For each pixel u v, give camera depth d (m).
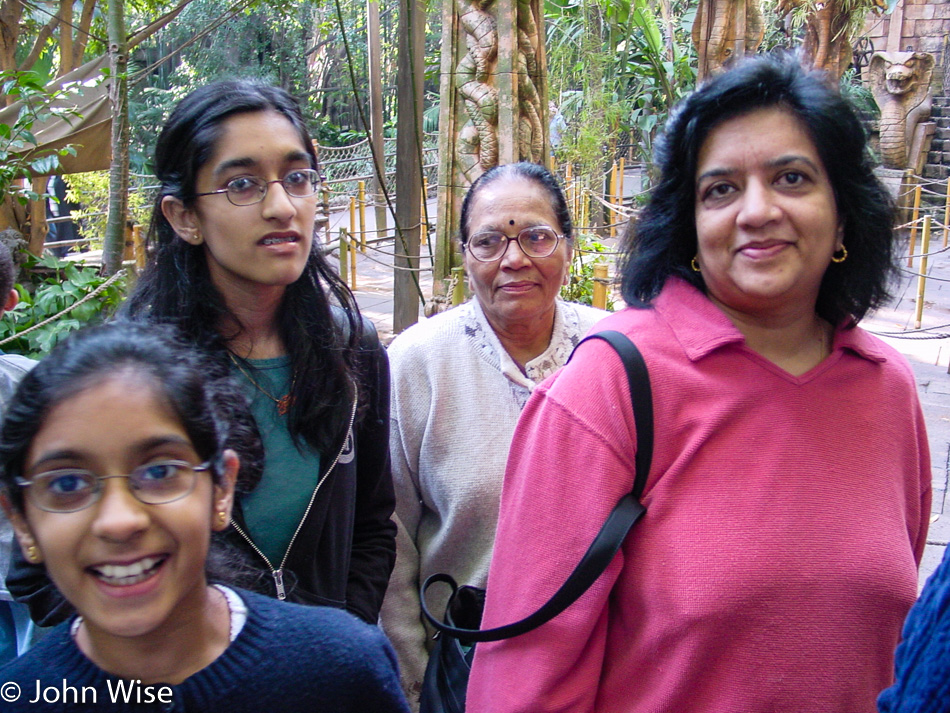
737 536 1.20
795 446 1.23
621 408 1.27
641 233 1.41
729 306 1.34
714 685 1.20
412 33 6.04
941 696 0.87
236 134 1.48
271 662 1.09
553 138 9.91
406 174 6.36
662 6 11.05
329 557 1.64
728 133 1.25
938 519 4.14
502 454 1.90
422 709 1.71
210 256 1.59
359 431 1.78
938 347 7.21
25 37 10.84
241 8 7.52
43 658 1.06
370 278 9.91
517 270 1.92
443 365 1.98
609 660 1.32
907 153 13.95
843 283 1.33
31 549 1.02
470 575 1.91
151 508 0.98
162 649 1.05
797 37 11.47
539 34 4.95
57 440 0.96
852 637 1.18
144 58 18.06
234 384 1.38
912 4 14.25
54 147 7.86
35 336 5.82
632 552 1.26
